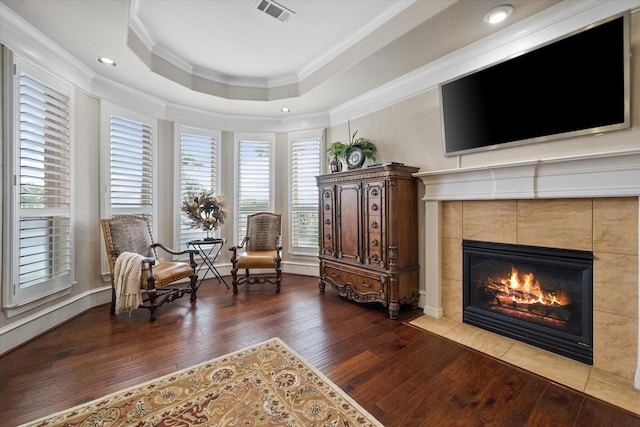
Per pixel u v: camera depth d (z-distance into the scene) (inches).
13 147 86.0
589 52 72.7
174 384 68.9
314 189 172.9
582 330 79.0
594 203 76.4
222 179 174.4
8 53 84.5
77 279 113.7
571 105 76.6
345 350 85.8
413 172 115.6
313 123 171.6
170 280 116.4
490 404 62.6
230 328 101.4
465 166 103.3
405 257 114.0
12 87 85.3
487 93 93.7
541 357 81.8
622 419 57.9
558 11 77.7
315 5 92.6
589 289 77.2
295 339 93.0
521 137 86.9
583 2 73.9
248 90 148.0
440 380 71.1
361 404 62.4
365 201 120.0
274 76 145.5
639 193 66.8
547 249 85.0
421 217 118.9
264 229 169.6
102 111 124.2
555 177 79.9
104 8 79.7
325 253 141.0
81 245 115.6
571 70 75.9
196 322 106.7
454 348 87.0
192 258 133.0
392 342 91.0
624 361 72.0
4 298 84.1
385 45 96.8
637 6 67.2
